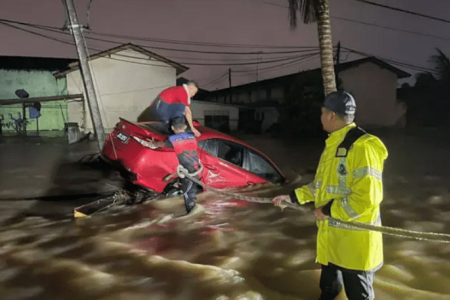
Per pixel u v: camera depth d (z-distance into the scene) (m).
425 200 6.59
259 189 6.97
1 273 3.65
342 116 2.53
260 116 36.53
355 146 2.40
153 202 6.11
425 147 17.48
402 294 3.27
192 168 5.46
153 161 5.88
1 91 35.88
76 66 27.22
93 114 12.32
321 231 2.64
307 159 12.88
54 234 4.75
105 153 6.45
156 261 3.92
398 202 6.46
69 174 8.80
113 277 3.58
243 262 4.00
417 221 5.44
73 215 5.61
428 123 36.31
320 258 2.66
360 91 34.38
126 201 6.05
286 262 4.01
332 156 2.53
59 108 32.94
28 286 3.40
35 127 32.56
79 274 3.62
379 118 35.09
